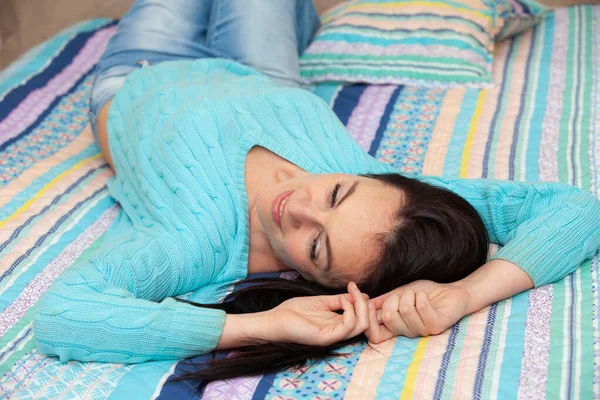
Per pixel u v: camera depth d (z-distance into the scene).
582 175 1.72
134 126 1.66
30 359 1.21
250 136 1.53
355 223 1.26
